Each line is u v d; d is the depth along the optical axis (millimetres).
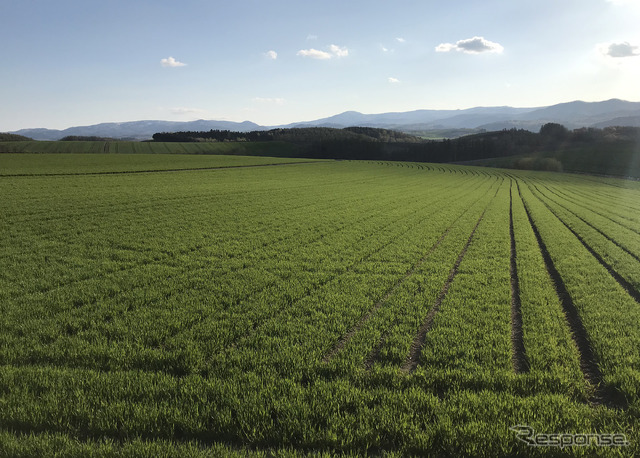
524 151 147375
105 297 10812
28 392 6125
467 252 17516
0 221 21938
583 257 16516
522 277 13406
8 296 10672
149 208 28219
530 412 5664
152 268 13812
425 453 5012
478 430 5254
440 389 6555
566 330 8867
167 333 8453
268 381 6512
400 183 60844
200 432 5293
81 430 5395
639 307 10273
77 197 31719
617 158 110438
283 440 5148
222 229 21641
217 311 9852
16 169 51406
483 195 47625
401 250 17453
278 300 10672
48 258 14875
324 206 32375
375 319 9375
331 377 6789
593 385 6688
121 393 6125
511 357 7570
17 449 4863
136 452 4820
